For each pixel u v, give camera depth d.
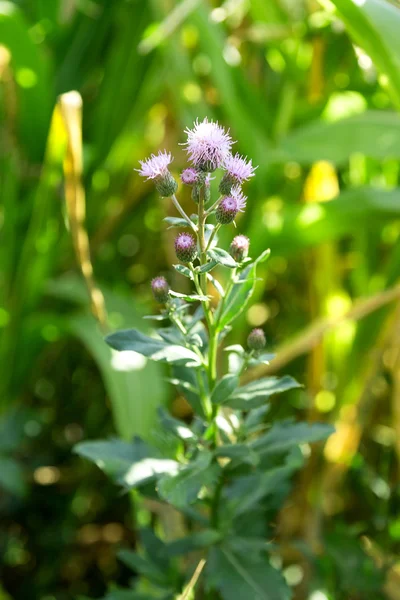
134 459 0.61
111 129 0.96
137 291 1.07
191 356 0.55
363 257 0.86
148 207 1.02
